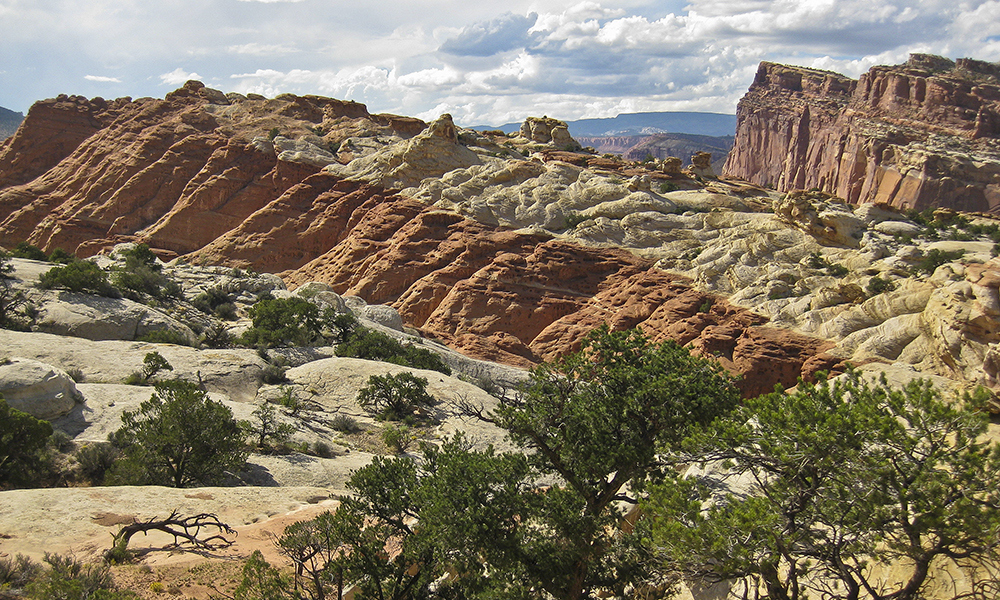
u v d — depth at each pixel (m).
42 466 23.84
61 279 50.09
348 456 33.00
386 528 14.53
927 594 9.84
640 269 79.75
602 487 16.73
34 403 28.50
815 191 82.12
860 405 10.45
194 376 39.94
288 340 53.19
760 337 63.12
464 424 39.84
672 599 14.19
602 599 16.56
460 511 13.55
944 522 9.06
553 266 81.81
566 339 74.44
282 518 19.95
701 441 11.77
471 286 82.19
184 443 24.50
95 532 16.78
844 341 59.31
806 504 10.59
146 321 49.62
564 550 14.12
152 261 71.31
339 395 42.12
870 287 64.19
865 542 10.11
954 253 64.44
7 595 12.34
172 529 16.22
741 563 9.80
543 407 16.94
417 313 83.88
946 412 9.80
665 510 11.04
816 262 71.94
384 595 13.73
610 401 16.67
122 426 28.92
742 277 72.44
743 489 14.12
